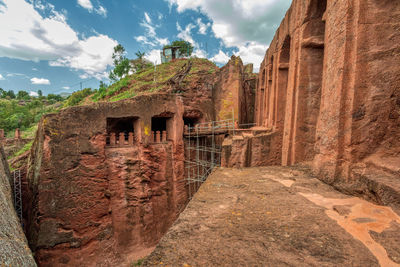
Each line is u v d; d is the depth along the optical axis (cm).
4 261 377
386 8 453
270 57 1580
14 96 8956
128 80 3284
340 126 483
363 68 459
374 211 327
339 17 503
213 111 2647
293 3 953
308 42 846
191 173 2062
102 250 1353
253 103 3450
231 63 2559
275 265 210
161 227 1736
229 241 256
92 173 1327
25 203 1483
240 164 1172
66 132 1240
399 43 448
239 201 397
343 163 480
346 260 213
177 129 1909
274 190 462
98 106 1370
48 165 1184
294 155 897
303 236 263
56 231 1208
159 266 211
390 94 450
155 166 1716
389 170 391
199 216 331
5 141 2438
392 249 224
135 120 1661
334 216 319
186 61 3838
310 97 884
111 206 1427
